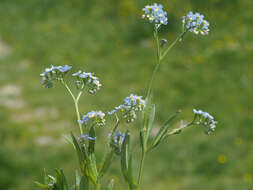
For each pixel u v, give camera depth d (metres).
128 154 1.88
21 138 8.39
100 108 9.87
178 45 12.99
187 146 7.50
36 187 6.41
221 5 15.01
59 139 8.38
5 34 15.50
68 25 16.12
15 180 6.54
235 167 6.73
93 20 16.36
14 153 7.34
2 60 13.27
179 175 6.73
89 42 14.59
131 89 10.91
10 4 18.28
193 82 10.80
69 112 9.62
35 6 17.86
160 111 9.34
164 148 7.45
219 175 6.65
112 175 6.39
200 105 9.73
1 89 11.20
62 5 17.72
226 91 10.21
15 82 11.66
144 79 11.43
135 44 14.12
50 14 17.25
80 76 1.93
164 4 13.96
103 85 11.23
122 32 14.89
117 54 13.53
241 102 9.60
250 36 13.05
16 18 16.95
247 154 7.11
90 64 12.97
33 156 7.36
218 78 10.84
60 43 14.66
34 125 9.09
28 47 14.36
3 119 9.16
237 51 12.19
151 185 6.44
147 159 7.13
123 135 1.90
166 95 10.35
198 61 12.00
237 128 8.21
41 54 13.81
